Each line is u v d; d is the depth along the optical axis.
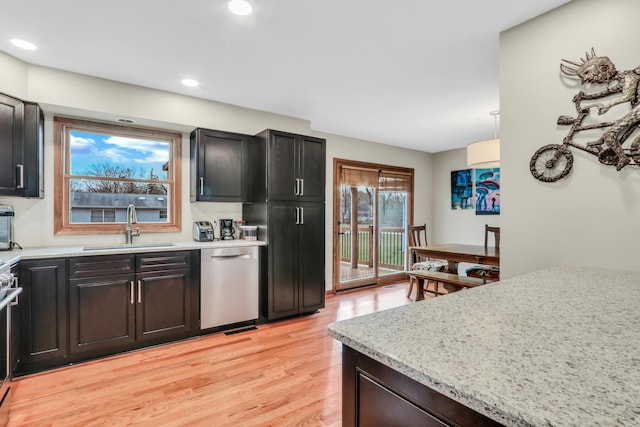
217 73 2.85
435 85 3.09
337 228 5.01
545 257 1.97
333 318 3.73
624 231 1.70
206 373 2.40
